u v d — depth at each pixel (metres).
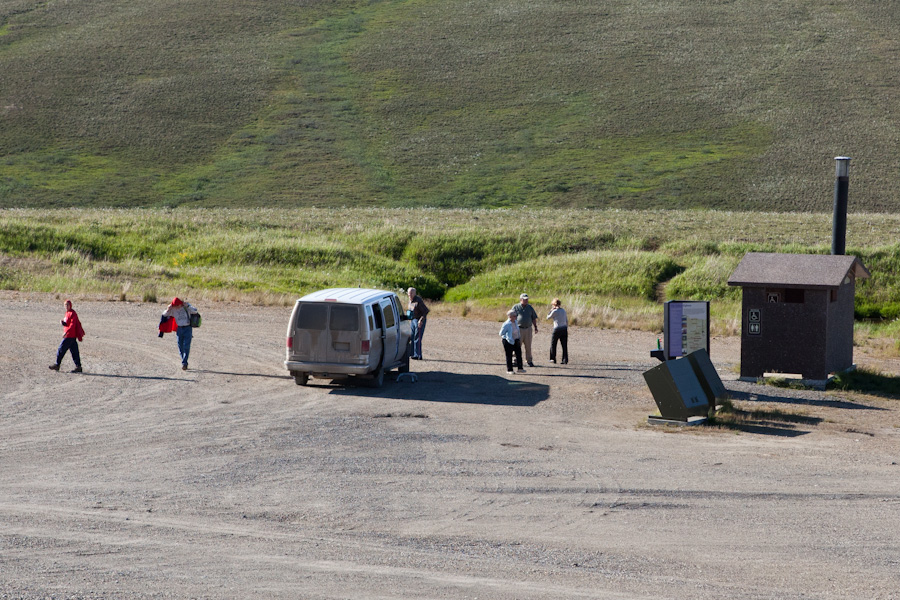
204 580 8.84
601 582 9.03
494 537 10.59
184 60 143.12
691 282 44.91
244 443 15.54
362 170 102.12
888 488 13.09
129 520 10.93
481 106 124.62
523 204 89.81
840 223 24.47
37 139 111.62
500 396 21.03
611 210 75.50
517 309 25.66
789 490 12.92
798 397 21.16
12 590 8.40
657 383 18.12
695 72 131.88
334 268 49.66
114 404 18.88
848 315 24.83
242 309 37.69
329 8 173.50
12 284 41.84
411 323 26.55
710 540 10.59
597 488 12.90
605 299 42.69
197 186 96.56
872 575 9.39
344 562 9.55
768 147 104.50
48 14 167.62
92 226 55.38
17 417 17.28
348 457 14.62
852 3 158.38
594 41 148.00
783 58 134.50
